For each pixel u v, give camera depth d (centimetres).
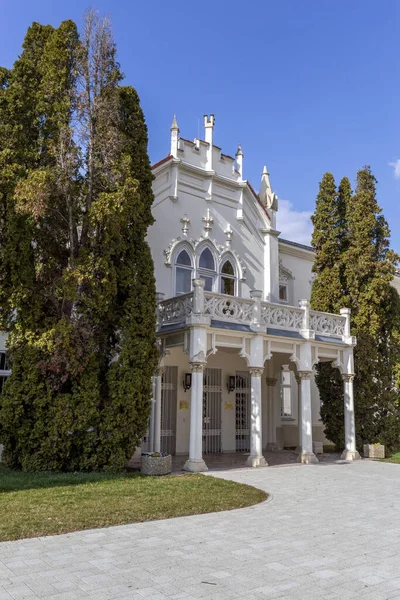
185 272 1795
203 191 1881
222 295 1458
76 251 1290
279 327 1580
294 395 2272
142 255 1360
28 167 1285
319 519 824
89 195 1277
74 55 1361
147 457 1239
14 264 1230
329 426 1942
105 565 566
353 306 1970
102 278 1272
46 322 1241
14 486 996
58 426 1191
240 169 2012
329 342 1700
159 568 560
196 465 1324
